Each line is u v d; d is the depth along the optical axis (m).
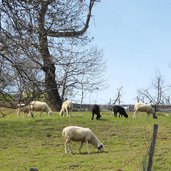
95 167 19.36
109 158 21.30
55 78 9.44
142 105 39.34
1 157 22.31
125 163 19.56
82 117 36.53
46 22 9.37
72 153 23.34
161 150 22.38
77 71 9.66
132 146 25.25
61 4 9.48
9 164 20.56
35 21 9.28
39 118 34.66
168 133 29.08
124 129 30.61
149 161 11.23
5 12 9.13
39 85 9.24
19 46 9.06
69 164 20.20
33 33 9.24
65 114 39.38
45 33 9.34
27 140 26.86
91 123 33.00
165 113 45.78
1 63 9.02
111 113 44.59
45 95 9.61
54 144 25.89
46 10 9.34
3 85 8.96
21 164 20.53
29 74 9.16
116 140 26.97
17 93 8.99
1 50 9.02
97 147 23.80
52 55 9.45
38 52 9.28
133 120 35.44
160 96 71.00
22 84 9.08
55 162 20.80
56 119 34.09
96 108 35.09
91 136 23.69
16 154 23.05
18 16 9.17
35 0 9.20
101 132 29.50
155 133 11.24
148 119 36.75
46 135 28.34
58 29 9.61
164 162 19.95
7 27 9.15
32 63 9.24
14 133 28.70
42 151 23.84
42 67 9.36
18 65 9.02
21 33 9.13
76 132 23.55
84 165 19.92
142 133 29.11
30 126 31.05
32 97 9.08
